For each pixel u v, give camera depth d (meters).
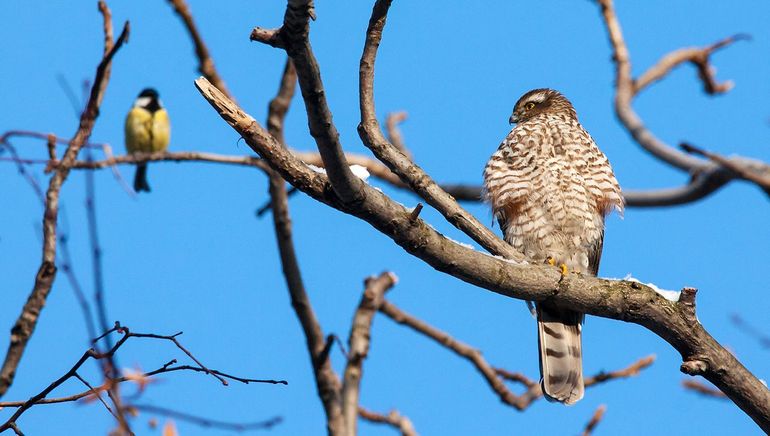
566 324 10.58
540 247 11.70
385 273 12.18
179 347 7.12
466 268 7.48
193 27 11.70
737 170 10.37
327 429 11.06
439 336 12.29
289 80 11.72
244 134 6.81
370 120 8.31
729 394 7.79
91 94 9.62
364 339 11.56
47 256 9.02
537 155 11.68
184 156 11.16
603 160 11.77
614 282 7.89
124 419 6.76
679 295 7.91
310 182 6.93
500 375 12.57
